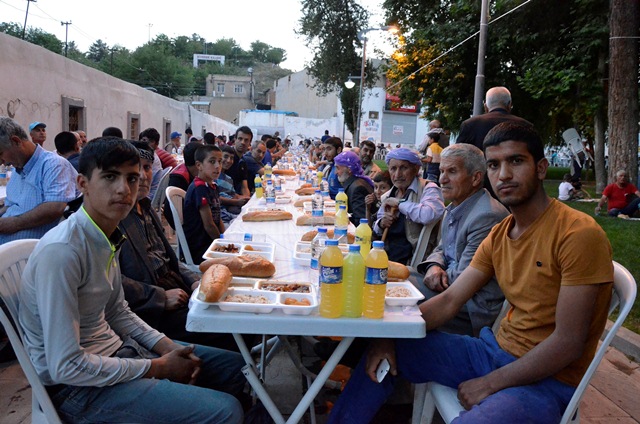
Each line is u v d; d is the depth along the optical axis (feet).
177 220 12.62
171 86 205.87
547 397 5.68
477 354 6.57
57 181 11.53
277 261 8.97
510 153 5.93
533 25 45.70
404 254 12.19
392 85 61.11
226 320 5.65
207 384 7.27
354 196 15.55
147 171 9.09
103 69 190.29
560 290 5.62
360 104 78.23
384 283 5.86
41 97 34.60
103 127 47.01
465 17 50.44
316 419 8.62
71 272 5.39
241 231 12.07
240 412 5.94
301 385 9.79
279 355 11.05
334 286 5.73
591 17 39.99
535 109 55.21
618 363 11.36
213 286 5.80
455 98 55.26
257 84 279.90
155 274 8.81
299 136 137.59
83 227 5.70
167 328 8.59
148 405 5.71
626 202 29.63
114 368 5.66
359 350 8.60
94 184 5.67
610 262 5.51
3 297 5.65
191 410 5.76
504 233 6.57
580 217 5.74
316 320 5.71
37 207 11.38
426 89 56.75
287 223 13.43
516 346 6.27
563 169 89.35
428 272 9.13
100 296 5.96
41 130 20.77
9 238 11.40
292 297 6.19
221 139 67.72
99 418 5.69
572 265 5.51
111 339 6.34
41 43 157.48
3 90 29.81
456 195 8.95
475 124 14.83
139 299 8.01
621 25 32.32
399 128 138.62
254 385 6.63
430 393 6.93
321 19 95.35
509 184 5.97
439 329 8.38
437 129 34.04
